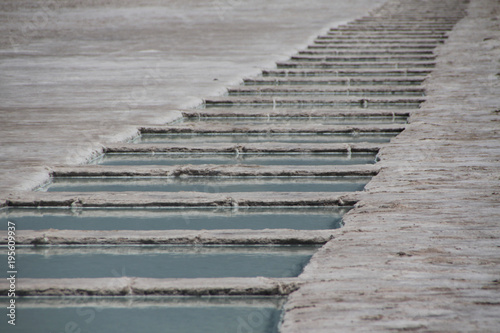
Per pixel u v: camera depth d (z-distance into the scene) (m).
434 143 16.31
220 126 19.28
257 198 12.46
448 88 25.44
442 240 9.59
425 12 61.47
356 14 63.94
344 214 11.68
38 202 12.50
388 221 10.56
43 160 15.09
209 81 27.91
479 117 19.48
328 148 16.62
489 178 12.98
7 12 71.25
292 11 69.75
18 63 34.25
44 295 8.77
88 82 27.67
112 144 16.83
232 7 77.12
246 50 39.09
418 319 7.11
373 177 13.49
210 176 14.64
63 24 58.69
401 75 30.77
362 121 21.02
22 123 19.30
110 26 56.50
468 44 39.84
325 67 33.94
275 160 16.14
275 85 28.83
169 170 14.65
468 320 7.07
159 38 46.56
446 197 11.79
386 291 7.87
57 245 10.66
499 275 8.28
